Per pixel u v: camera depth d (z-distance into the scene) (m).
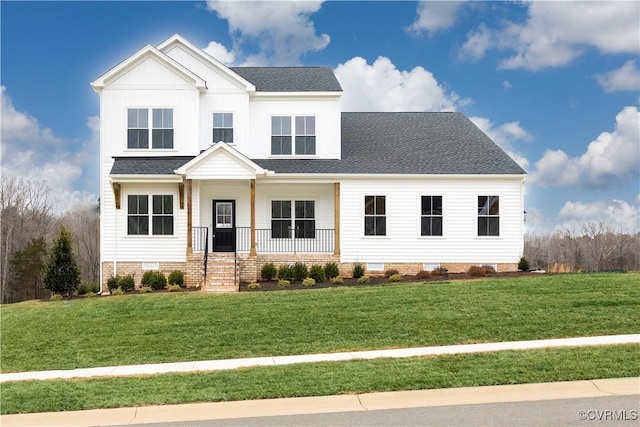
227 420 9.18
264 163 25.28
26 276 45.12
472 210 24.97
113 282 22.95
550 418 8.62
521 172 24.88
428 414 9.07
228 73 25.25
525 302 17.44
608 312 16.08
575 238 54.62
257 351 13.99
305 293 20.08
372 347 13.92
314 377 11.29
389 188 24.92
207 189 25.44
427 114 30.44
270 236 25.55
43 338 16.06
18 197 50.03
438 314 16.53
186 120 24.94
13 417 9.74
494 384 10.49
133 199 24.59
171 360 13.59
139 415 9.61
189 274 23.27
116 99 24.86
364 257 24.77
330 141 25.80
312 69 28.70
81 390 11.12
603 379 10.56
